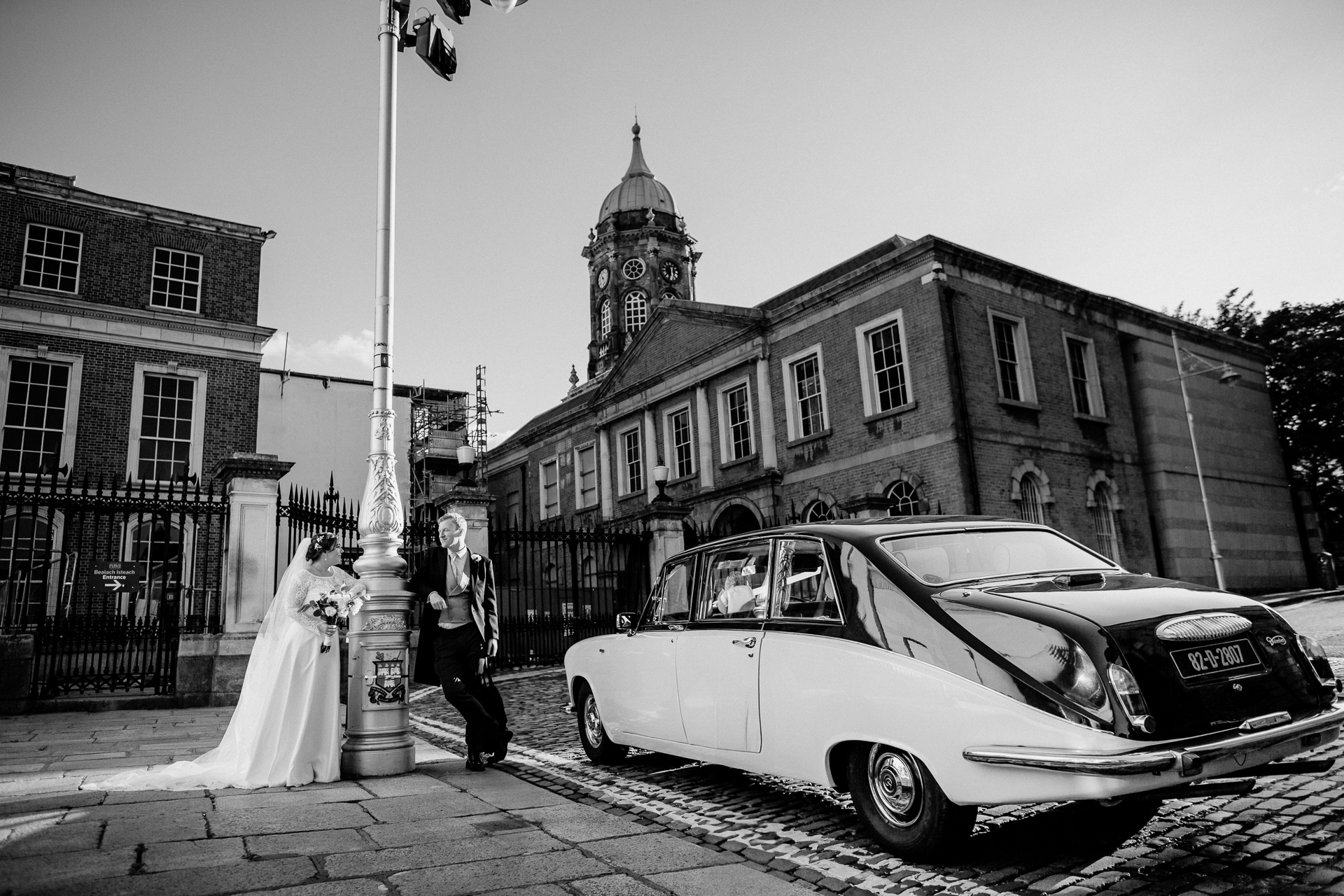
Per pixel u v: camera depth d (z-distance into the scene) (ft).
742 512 75.61
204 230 74.84
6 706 33.37
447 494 50.39
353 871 11.91
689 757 17.58
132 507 36.73
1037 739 11.05
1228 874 11.46
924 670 12.45
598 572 55.52
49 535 35.17
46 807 15.85
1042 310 67.26
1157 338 78.79
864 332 64.34
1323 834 12.80
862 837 13.99
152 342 70.79
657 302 125.59
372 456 21.67
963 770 11.64
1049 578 13.88
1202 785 10.98
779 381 71.87
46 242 68.44
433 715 34.35
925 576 13.83
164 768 18.93
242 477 37.99
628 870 12.22
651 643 19.10
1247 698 11.77
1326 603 67.41
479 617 20.92
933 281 59.31
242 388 74.08
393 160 23.13
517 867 12.27
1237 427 85.66
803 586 15.44
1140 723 10.80
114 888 10.99
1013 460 60.39
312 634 19.01
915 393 59.88
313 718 18.85
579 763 21.76
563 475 102.68
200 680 36.45
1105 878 11.53
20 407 65.62
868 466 62.80
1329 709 12.72
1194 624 11.98
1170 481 74.28
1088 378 70.33
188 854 12.64
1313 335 108.17
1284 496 88.63
